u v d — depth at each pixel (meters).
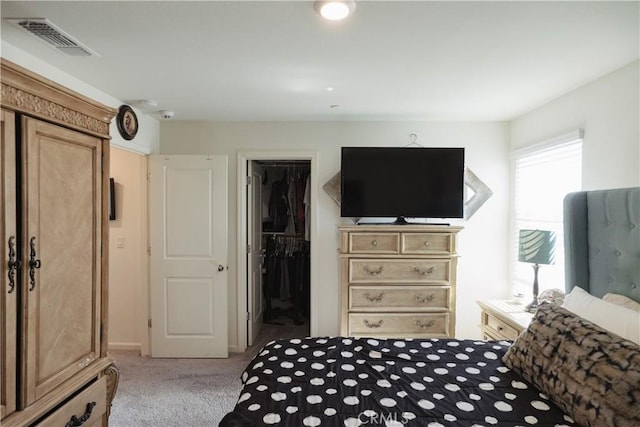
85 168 1.49
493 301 2.69
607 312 1.52
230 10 1.42
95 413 1.54
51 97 1.29
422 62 1.94
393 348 1.87
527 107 2.80
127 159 3.33
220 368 3.00
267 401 1.33
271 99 2.61
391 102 2.68
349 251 2.90
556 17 1.47
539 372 1.41
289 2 1.36
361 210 2.99
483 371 1.59
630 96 1.92
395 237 2.89
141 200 3.24
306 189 3.82
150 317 3.27
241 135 3.29
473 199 3.24
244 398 1.37
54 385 1.33
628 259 1.70
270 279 4.15
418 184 2.97
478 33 1.62
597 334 1.30
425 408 1.29
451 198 2.97
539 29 1.58
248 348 3.43
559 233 2.54
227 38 1.67
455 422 1.20
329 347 1.89
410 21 1.51
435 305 2.89
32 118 1.22
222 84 2.29
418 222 3.24
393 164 2.98
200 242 3.19
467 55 1.85
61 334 1.36
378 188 2.99
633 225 1.67
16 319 1.19
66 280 1.39
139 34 1.62
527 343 1.55
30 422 1.21
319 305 3.28
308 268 4.13
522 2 1.37
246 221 3.41
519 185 3.11
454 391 1.41
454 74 2.11
